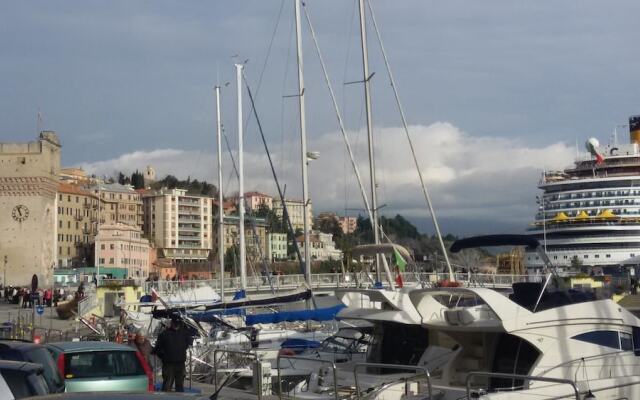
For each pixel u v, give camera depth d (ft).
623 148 309.42
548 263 53.31
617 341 48.73
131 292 176.35
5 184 355.15
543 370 45.14
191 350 71.46
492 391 43.57
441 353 49.42
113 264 529.45
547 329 46.01
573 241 298.15
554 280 54.65
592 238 295.48
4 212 355.36
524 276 191.01
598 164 305.53
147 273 567.18
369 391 45.50
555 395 44.42
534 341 45.44
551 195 310.65
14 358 42.75
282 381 54.80
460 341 48.32
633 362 48.62
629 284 207.82
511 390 44.14
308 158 119.14
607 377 47.19
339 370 51.83
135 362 49.39
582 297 52.19
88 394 20.58
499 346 47.67
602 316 48.11
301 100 120.06
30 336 101.81
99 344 50.42
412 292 49.93
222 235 169.48
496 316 44.88
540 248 53.93
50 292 203.92
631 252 292.40
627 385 47.34
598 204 297.53
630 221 293.23
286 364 61.00
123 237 539.29
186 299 138.62
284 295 97.19
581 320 47.26
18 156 356.18
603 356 47.29
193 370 72.28
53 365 44.19
